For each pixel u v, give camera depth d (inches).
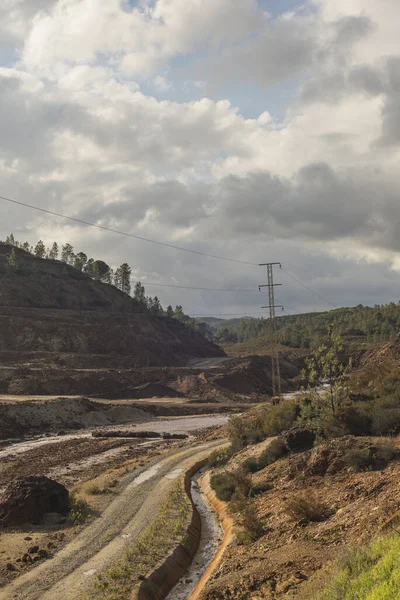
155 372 5615.2
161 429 3292.3
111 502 1301.7
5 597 741.9
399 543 493.4
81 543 981.2
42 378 4608.8
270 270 3341.5
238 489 1201.4
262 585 627.2
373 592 426.3
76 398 3769.7
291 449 1332.4
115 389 4926.2
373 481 878.4
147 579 792.3
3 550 950.4
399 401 1294.3
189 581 849.5
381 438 1100.5
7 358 5526.6
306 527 808.9
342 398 1330.0
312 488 1003.9
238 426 1747.0
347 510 793.6
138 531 1045.2
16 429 3090.6
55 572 833.5
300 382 6195.9
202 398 4923.7
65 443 2706.7
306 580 591.8
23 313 6840.6
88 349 6486.2
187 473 1630.2
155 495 1347.2
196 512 1203.9
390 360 2138.3
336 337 1375.5
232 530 1006.4
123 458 2204.7
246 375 5821.9
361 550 539.8
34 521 1131.9
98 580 789.2
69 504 1246.3
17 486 1189.7
